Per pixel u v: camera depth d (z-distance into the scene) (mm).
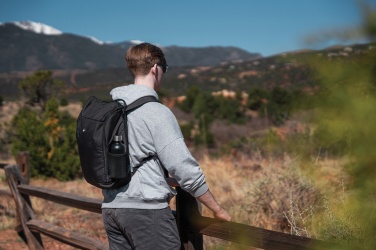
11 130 17906
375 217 997
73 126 12727
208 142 21375
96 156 2330
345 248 1244
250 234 2260
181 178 2289
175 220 2549
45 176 12289
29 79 23422
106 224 2588
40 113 22750
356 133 916
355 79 878
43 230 5059
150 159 2385
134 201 2395
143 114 2352
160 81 2547
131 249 2582
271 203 5270
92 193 9469
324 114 925
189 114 31969
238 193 6457
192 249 2736
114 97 2506
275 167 5430
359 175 961
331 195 1408
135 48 2506
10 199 7844
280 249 2080
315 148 1019
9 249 5766
